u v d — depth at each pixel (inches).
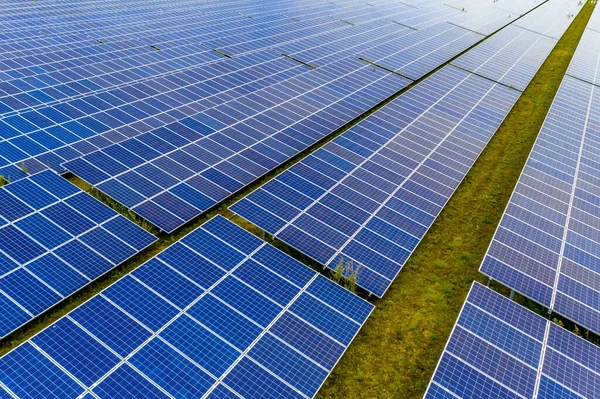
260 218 788.0
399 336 674.2
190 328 580.4
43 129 994.7
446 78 1574.8
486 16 2812.5
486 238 895.7
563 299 694.5
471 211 969.5
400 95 1370.6
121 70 1362.0
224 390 520.7
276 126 1131.9
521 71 1796.3
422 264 814.5
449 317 718.5
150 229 784.3
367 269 727.7
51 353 524.4
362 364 626.5
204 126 1084.5
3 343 572.1
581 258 780.6
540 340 624.1
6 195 738.8
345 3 2716.5
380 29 2171.5
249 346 573.3
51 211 730.2
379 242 780.6
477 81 1596.9
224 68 1461.6
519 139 1290.6
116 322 571.5
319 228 786.8
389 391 597.0
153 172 884.0
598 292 715.4
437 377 561.6
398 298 738.8
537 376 575.5
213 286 643.5
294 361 567.5
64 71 1302.9
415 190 932.0
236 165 954.1
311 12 2380.7
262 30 1931.6
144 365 529.3
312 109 1243.8
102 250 689.6
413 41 2023.9
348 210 839.7
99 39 1608.0
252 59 1569.9
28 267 634.2
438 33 2235.5
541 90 1678.2
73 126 1028.5
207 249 702.5
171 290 626.2
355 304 663.1
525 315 660.1
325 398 573.9
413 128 1181.1
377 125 1165.7
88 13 1930.4
